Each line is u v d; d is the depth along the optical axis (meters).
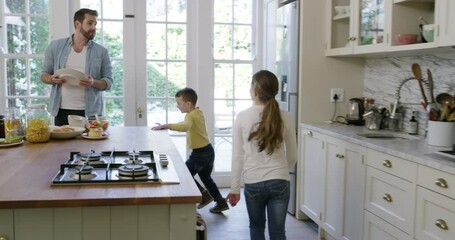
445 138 2.40
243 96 4.66
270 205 2.30
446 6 2.26
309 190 3.51
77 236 1.38
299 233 3.45
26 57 4.10
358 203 2.71
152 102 4.43
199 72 4.46
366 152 2.62
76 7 4.17
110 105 4.33
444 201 1.94
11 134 2.35
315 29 3.63
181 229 1.42
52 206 1.32
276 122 2.22
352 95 3.75
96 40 4.23
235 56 4.61
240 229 3.51
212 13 4.48
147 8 4.33
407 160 2.21
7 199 1.31
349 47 3.29
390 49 2.78
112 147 2.23
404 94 3.22
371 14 3.03
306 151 3.56
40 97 4.16
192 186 1.50
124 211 1.40
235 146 2.36
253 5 4.60
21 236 1.35
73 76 2.98
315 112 3.69
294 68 3.75
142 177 1.57
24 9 4.06
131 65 4.31
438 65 2.87
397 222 2.30
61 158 1.92
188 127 3.24
